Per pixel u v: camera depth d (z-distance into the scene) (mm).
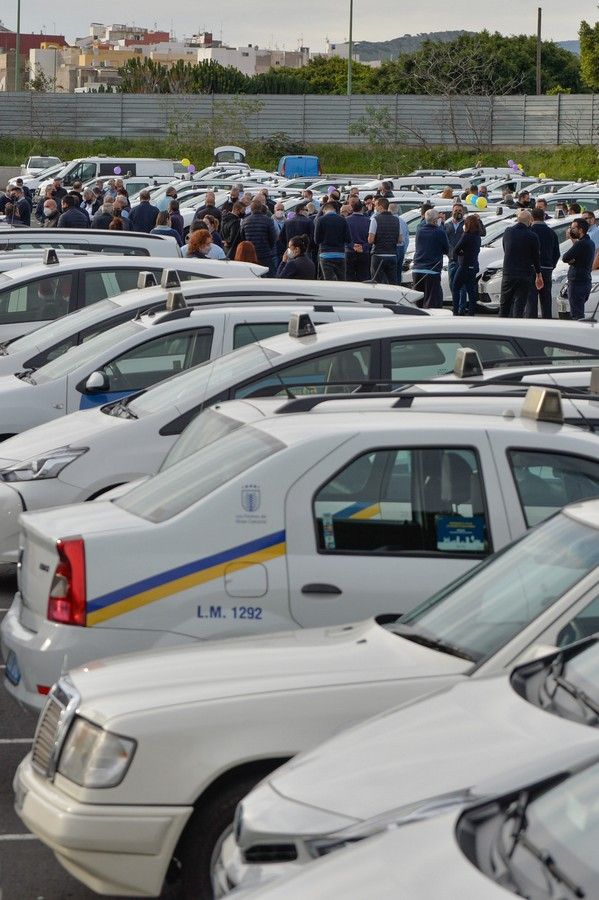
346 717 9266
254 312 22891
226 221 53219
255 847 7652
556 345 20172
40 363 25234
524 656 9492
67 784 9367
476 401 14531
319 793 7691
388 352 19328
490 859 5523
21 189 69500
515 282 41625
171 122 142000
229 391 18828
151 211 54312
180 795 9109
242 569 12055
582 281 44094
